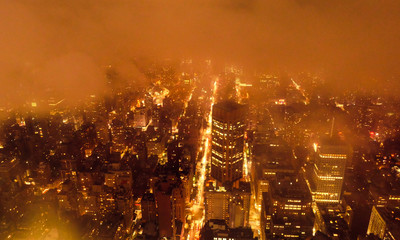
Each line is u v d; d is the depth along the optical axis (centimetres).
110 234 19575
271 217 19625
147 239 19512
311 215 19575
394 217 19750
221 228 18838
